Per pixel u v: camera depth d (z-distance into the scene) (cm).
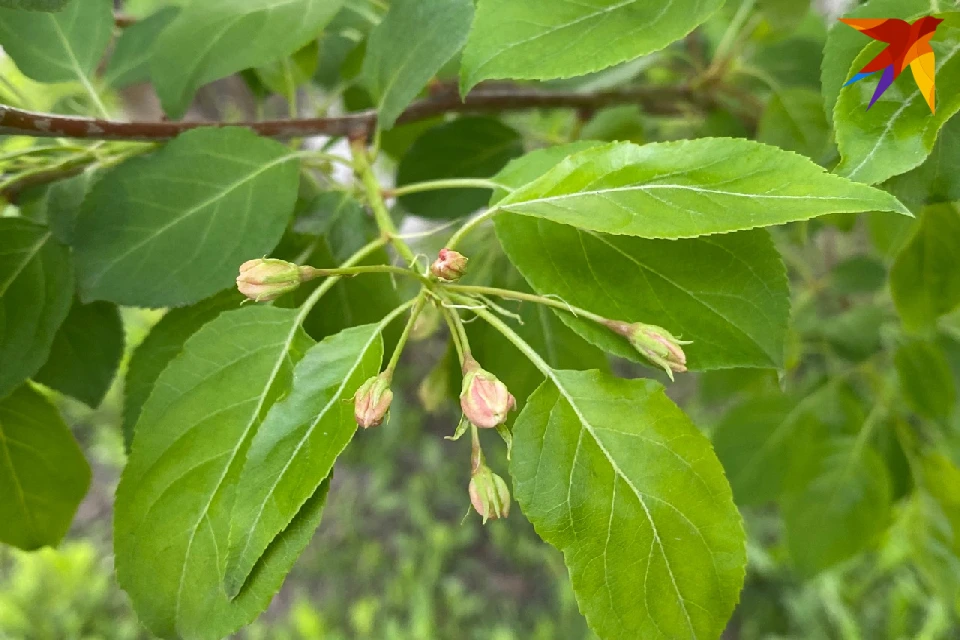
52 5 13
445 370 21
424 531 71
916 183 12
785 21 25
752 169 12
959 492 28
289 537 12
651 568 12
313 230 18
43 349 16
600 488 12
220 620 13
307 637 61
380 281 17
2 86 19
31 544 18
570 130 31
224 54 17
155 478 13
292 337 14
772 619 60
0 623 58
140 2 31
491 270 20
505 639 62
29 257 17
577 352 18
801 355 36
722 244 14
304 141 26
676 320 13
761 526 60
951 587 29
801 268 34
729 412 30
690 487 12
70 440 18
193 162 16
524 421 13
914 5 12
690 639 12
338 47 27
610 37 13
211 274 15
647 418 13
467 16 16
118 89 21
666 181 12
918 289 21
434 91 23
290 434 12
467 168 24
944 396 27
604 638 12
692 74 32
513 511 71
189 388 14
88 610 61
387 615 65
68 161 17
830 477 28
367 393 12
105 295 15
